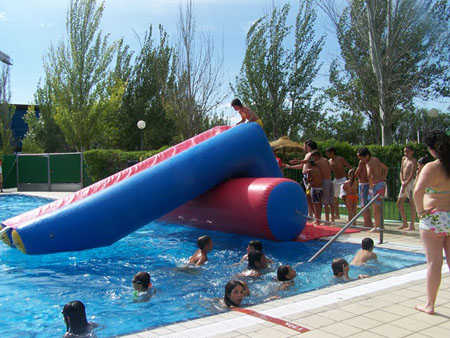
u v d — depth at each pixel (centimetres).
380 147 1451
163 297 461
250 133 818
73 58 2761
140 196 678
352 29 1683
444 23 1503
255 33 2464
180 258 655
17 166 2298
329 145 1416
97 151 2009
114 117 3397
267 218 714
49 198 1742
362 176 844
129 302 450
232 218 770
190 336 310
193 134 1941
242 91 2603
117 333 360
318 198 901
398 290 422
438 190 351
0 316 417
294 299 400
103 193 675
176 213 915
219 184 814
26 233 655
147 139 3603
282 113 2564
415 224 916
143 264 620
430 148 357
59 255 685
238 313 363
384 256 606
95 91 2834
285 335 307
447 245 359
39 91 3881
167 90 2052
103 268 602
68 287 513
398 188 1112
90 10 2764
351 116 3859
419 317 343
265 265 558
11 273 584
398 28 1516
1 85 3516
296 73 2467
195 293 473
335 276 502
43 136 3891
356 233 810
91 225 652
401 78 1620
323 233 809
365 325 326
